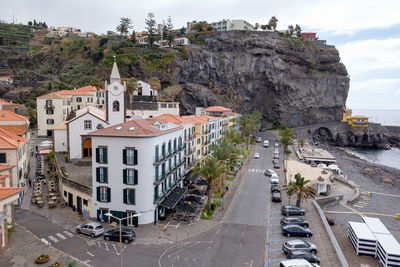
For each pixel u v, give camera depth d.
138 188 40.78
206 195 56.62
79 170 55.50
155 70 135.00
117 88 63.69
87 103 117.81
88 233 38.06
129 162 40.75
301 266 30.00
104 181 41.97
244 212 48.78
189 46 157.62
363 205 60.72
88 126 62.06
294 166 68.69
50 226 40.78
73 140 61.78
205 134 76.44
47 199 50.81
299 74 188.00
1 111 66.81
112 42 163.25
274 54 182.38
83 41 182.62
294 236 40.03
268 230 41.97
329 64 198.50
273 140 148.25
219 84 168.88
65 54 179.88
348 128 188.88
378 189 75.62
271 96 186.00
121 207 41.66
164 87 135.25
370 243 39.06
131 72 131.00
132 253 34.19
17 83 146.88
